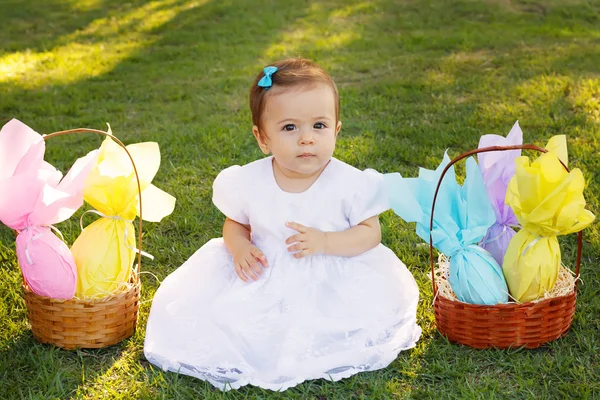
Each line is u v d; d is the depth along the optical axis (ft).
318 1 32.35
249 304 8.84
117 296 8.75
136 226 12.22
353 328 8.67
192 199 13.23
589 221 8.42
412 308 9.14
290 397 7.97
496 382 8.02
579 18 27.45
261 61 23.62
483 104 17.98
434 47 24.04
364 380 8.27
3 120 18.40
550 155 8.22
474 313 8.50
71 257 8.55
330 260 9.21
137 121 18.11
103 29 29.94
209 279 9.34
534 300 8.50
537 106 17.51
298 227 9.03
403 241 11.57
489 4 29.53
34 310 8.79
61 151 15.71
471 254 8.62
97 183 8.66
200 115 18.35
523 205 8.43
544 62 21.25
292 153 8.92
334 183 9.33
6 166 8.50
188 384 8.27
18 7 33.94
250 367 8.29
